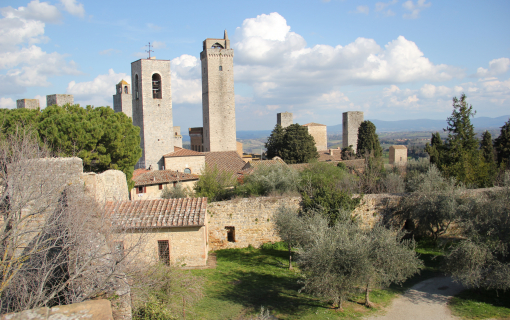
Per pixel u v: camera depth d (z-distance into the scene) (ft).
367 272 48.88
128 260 36.60
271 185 102.47
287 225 68.08
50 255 33.35
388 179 115.55
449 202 73.67
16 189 31.27
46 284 31.55
